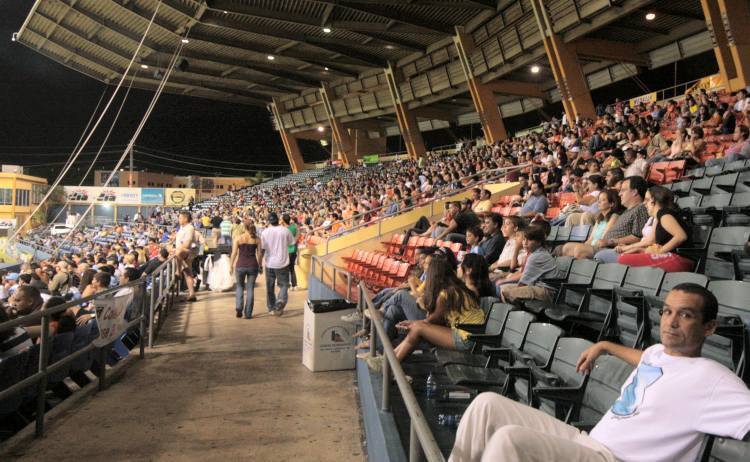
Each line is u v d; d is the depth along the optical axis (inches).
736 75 714.8
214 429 178.4
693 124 603.8
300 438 172.1
